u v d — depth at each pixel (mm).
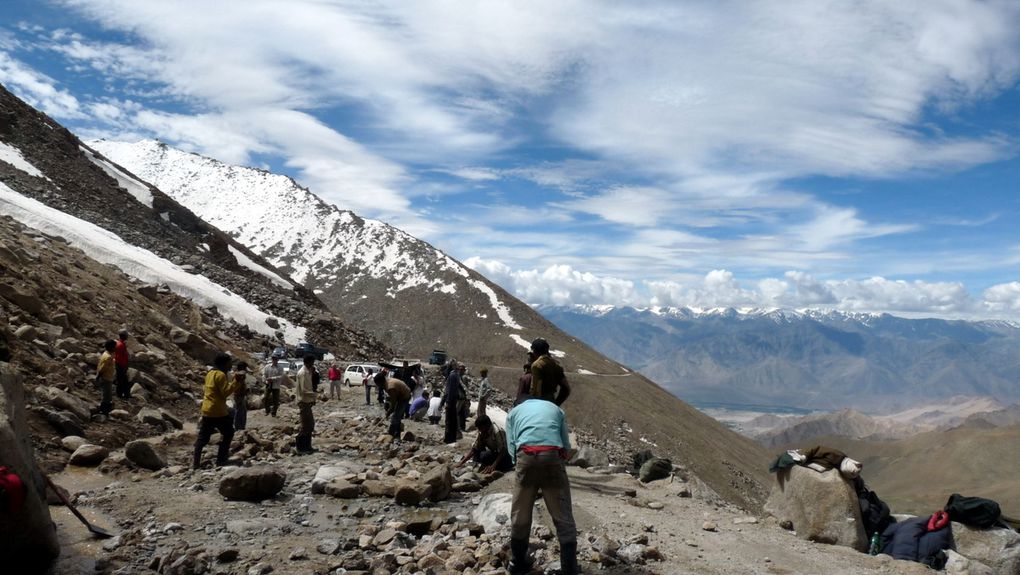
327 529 7863
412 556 6746
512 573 6164
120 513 8070
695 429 162625
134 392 15375
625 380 186875
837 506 8570
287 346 39938
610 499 9906
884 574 7066
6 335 13688
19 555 5738
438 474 9531
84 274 24219
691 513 9398
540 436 6047
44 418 11297
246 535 7457
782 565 7125
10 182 51406
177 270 44875
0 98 68438
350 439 14922
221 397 11180
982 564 7680
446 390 15070
